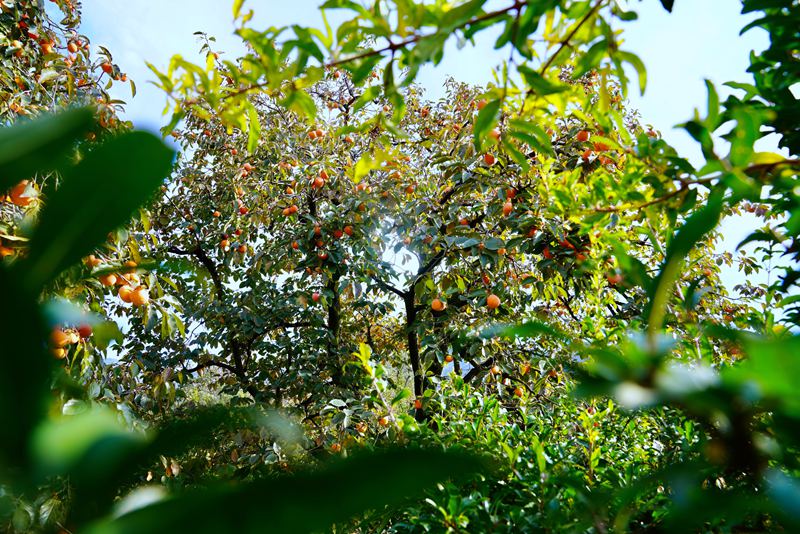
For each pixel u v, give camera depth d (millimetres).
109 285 2062
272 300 7262
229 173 6719
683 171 954
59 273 184
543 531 1178
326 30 963
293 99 1057
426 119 7301
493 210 4328
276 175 6762
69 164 188
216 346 7473
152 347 7070
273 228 7504
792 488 321
